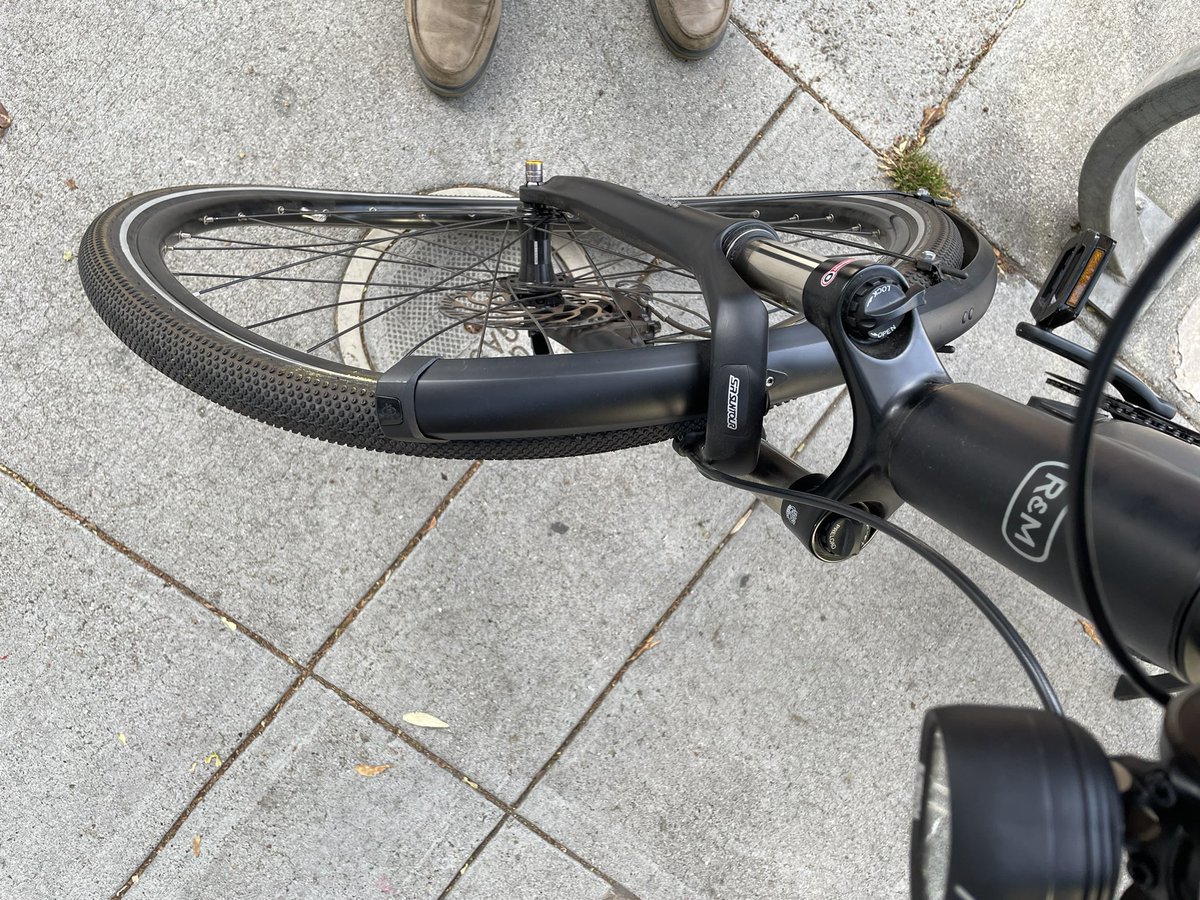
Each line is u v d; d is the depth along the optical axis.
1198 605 0.50
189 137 1.67
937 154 1.82
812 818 1.75
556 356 0.77
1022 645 0.55
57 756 1.64
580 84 1.75
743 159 1.79
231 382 0.88
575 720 1.72
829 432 1.77
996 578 1.79
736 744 1.74
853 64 1.80
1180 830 0.37
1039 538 0.58
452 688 1.70
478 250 1.64
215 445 1.67
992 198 1.83
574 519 1.73
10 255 1.63
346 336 1.68
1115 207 1.70
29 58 1.63
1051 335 0.93
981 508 0.63
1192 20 1.84
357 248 1.61
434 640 1.70
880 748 1.76
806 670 1.76
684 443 0.84
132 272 1.02
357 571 1.69
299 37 1.69
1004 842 0.35
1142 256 1.80
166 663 1.66
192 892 1.65
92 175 1.65
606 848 1.71
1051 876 0.35
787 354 0.82
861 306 0.67
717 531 1.75
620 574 1.73
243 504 1.67
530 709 1.71
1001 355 1.83
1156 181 1.84
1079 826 0.36
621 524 1.74
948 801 0.38
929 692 1.78
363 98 1.70
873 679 1.77
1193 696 0.40
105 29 1.64
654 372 0.75
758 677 1.75
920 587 1.78
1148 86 1.41
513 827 1.69
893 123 1.81
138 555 1.66
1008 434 0.63
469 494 1.71
